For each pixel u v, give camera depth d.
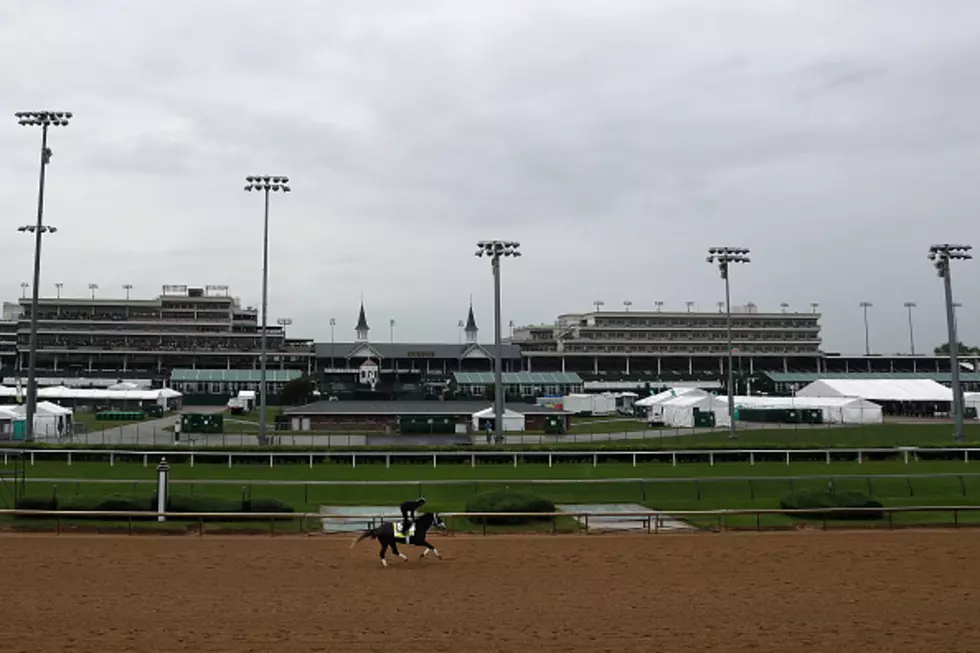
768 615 17.30
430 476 41.94
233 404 105.00
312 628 16.11
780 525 29.94
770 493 37.31
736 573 21.88
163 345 150.88
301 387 109.44
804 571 22.12
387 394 109.06
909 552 24.94
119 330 149.88
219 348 151.88
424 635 15.68
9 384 122.62
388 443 61.62
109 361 151.50
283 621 16.62
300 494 36.22
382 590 19.61
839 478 39.00
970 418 91.69
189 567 22.19
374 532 22.81
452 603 18.30
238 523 29.61
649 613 17.45
